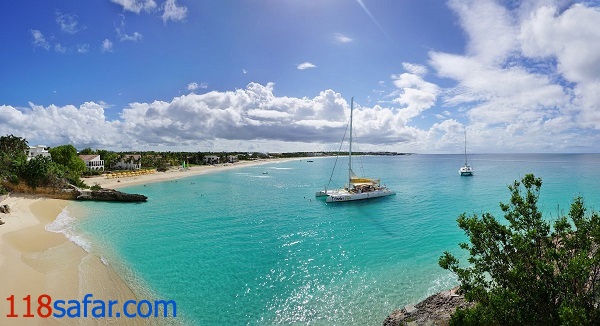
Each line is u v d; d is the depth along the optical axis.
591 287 10.62
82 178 85.94
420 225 38.72
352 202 55.06
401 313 16.88
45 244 29.09
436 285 21.31
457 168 158.75
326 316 17.80
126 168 123.94
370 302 19.25
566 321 9.19
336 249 29.39
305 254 28.03
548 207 50.09
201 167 158.50
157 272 23.78
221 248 29.70
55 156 82.31
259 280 22.53
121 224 39.12
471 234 13.17
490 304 11.34
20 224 35.56
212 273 23.75
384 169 153.62
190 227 37.94
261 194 67.38
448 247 29.69
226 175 122.75
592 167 153.12
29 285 20.16
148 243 31.08
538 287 10.96
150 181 92.88
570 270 9.95
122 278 22.38
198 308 18.64
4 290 19.25
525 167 157.88
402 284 21.59
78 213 45.38
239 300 19.62
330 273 23.67
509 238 12.42
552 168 147.38
